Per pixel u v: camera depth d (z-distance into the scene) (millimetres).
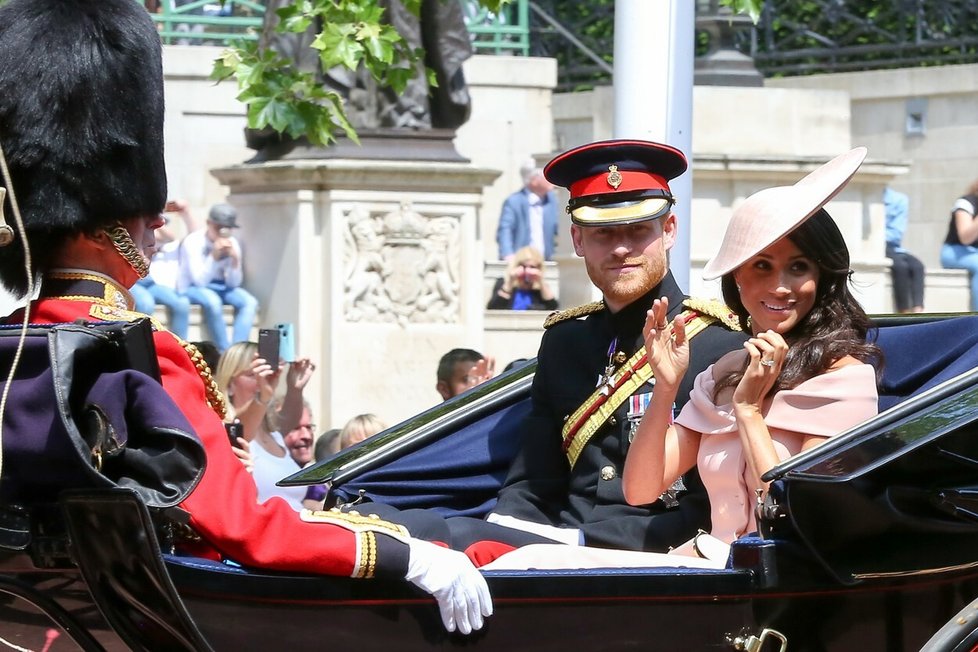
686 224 20844
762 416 14961
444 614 12547
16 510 11938
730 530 15086
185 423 11766
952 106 50344
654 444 15156
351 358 33406
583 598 12820
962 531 13266
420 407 33906
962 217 41719
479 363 25781
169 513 11852
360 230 33469
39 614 12305
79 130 12602
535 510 17188
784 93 36438
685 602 12961
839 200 36188
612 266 16859
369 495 17578
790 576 13000
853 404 14641
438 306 34156
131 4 13031
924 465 13016
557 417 17562
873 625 13344
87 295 12648
